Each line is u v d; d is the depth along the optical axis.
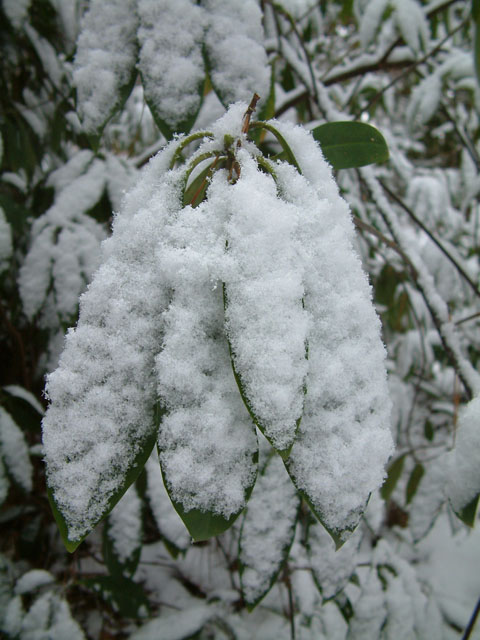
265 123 0.25
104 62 0.34
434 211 0.92
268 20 0.64
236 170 0.24
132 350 0.22
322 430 0.22
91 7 0.35
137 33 0.34
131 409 0.22
